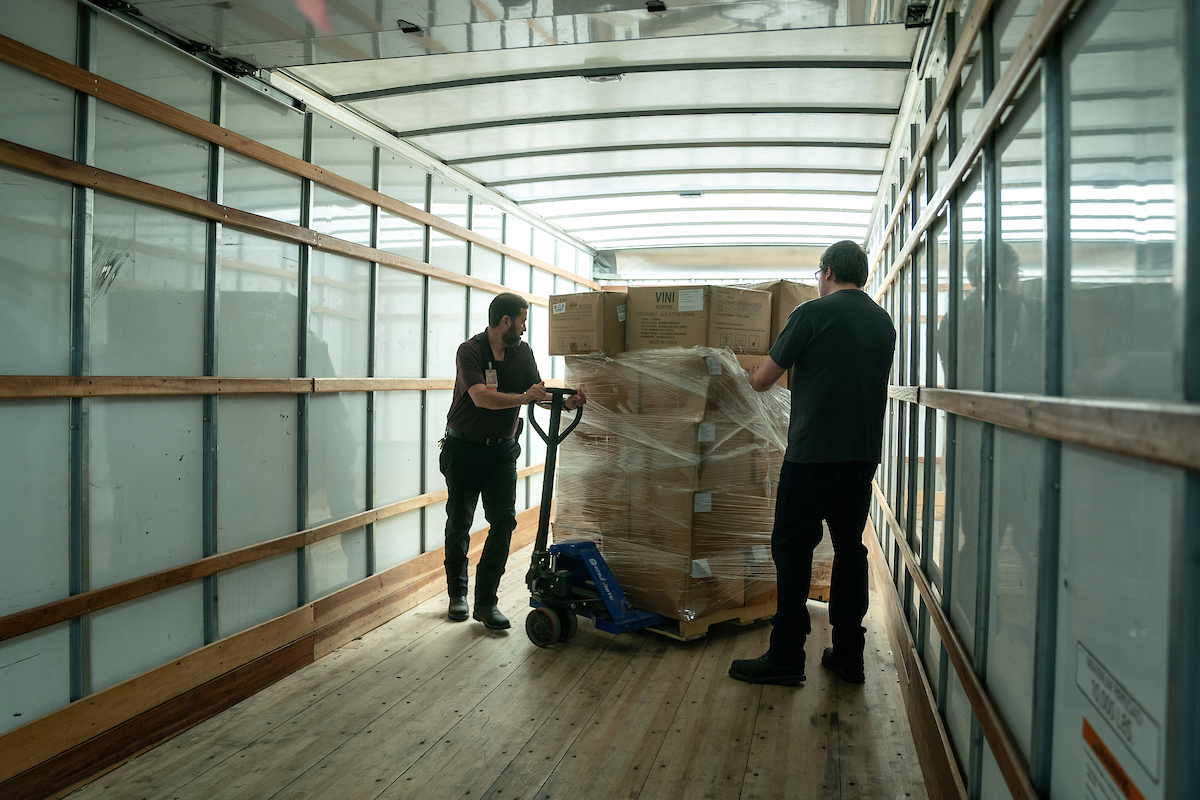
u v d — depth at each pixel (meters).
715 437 3.11
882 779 2.14
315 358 3.11
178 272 2.44
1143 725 0.77
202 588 2.57
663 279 6.48
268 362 2.85
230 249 2.66
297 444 3.04
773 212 5.05
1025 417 1.13
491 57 2.85
